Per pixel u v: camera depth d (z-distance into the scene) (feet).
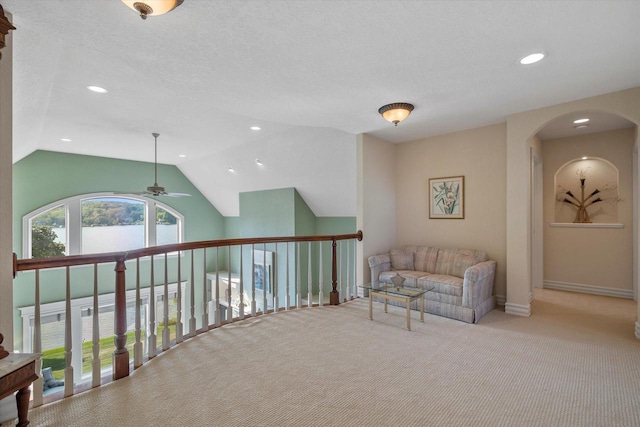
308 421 5.94
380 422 5.90
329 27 6.55
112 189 24.13
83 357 21.95
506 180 13.55
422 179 16.30
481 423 5.88
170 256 26.86
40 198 21.12
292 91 9.91
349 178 18.66
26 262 6.05
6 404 5.62
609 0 5.79
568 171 16.70
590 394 6.82
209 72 8.60
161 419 5.94
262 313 12.31
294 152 18.53
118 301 7.47
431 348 9.26
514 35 6.93
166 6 5.29
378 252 16.14
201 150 21.49
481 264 12.66
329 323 11.39
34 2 5.57
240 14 6.07
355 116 12.51
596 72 8.83
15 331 19.63
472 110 11.96
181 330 9.45
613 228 15.11
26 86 9.18
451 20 6.36
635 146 14.07
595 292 15.60
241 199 26.13
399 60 8.02
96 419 5.91
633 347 9.27
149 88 11.02
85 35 6.75
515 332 10.53
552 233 16.84
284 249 22.58
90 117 14.33
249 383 7.27
